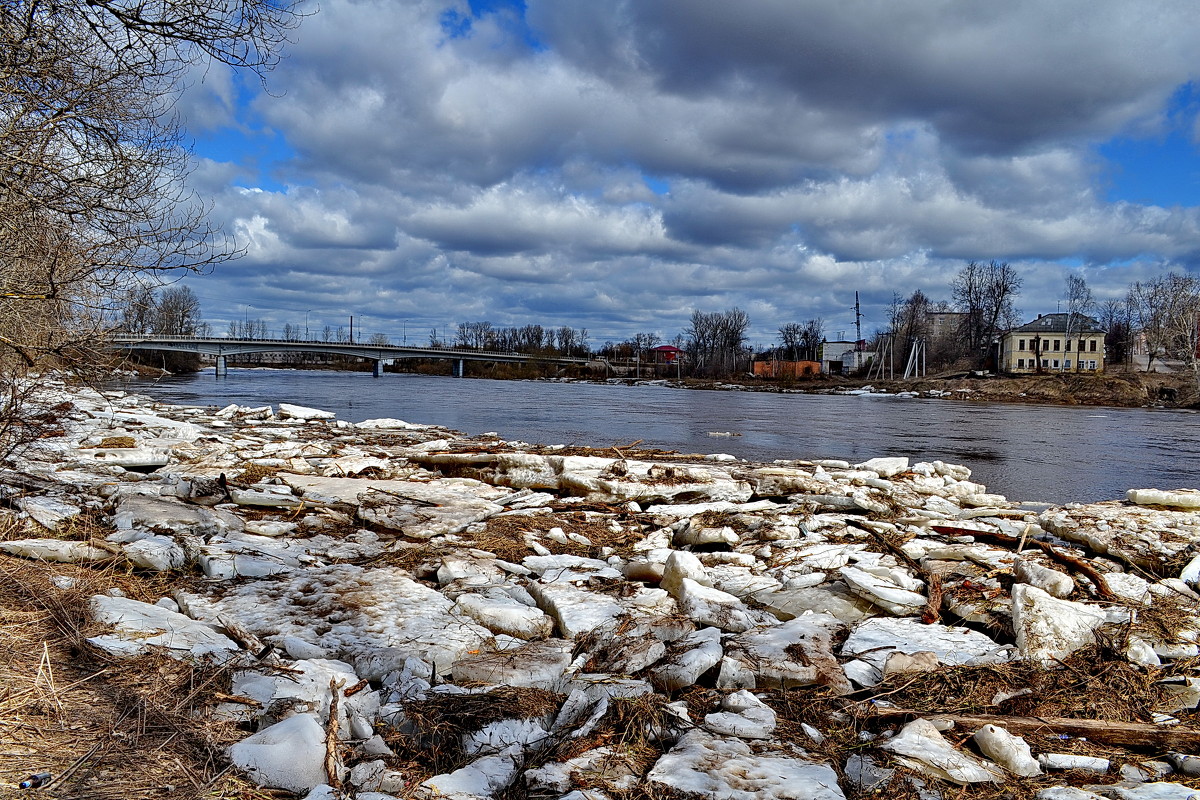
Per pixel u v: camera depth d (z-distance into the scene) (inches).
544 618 191.6
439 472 443.8
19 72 213.3
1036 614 183.9
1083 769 129.0
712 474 391.5
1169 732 136.0
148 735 113.9
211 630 167.2
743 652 168.2
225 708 126.8
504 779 118.6
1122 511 306.7
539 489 406.3
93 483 312.0
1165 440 927.7
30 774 98.7
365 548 261.6
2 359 217.8
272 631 171.5
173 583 204.5
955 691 156.7
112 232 229.9
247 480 350.3
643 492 366.6
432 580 235.1
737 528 315.6
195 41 255.6
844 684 156.6
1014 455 740.0
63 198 225.1
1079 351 2834.6
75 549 204.1
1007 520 329.4
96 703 120.7
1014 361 2869.1
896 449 764.0
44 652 126.5
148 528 247.4
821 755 128.4
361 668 158.7
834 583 236.7
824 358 4301.2
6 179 208.7
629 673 157.5
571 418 1049.5
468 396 1638.8
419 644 169.6
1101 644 174.7
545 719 140.6
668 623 177.9
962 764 125.5
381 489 346.6
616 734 131.2
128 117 244.7
